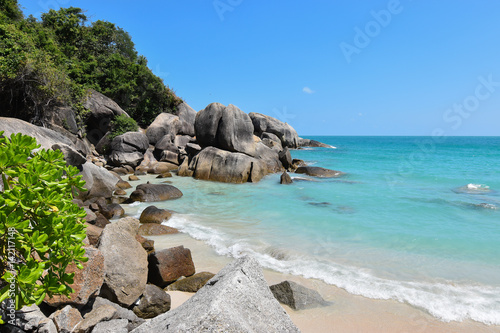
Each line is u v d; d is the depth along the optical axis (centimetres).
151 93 3378
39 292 263
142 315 471
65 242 279
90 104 2547
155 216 1023
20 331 295
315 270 657
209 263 698
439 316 498
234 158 1925
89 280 408
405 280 613
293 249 766
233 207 1215
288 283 544
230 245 798
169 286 584
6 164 259
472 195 1430
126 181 1708
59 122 2055
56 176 311
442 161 3116
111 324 377
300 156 3712
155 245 800
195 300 294
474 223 983
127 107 3175
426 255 730
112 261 484
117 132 2559
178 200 1354
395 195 1434
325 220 1017
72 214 299
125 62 3195
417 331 464
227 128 2133
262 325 273
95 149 2545
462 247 778
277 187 1684
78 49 3080
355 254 738
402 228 929
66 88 2058
